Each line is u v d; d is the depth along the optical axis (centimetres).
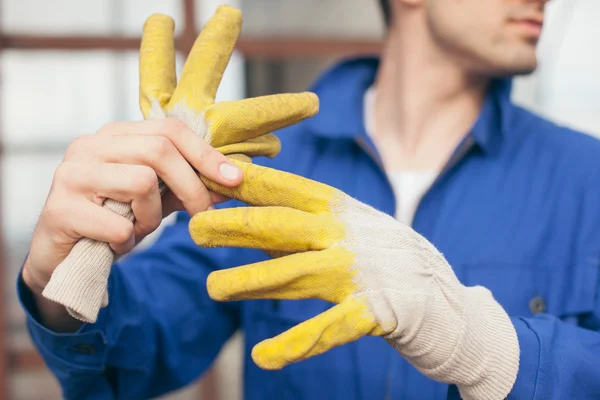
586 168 78
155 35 60
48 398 163
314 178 88
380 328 48
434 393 74
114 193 50
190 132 51
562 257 75
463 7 71
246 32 162
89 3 158
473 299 54
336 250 48
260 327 84
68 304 49
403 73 83
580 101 169
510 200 78
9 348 160
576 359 54
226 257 86
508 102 83
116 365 71
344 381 77
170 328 79
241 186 51
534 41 73
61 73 165
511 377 52
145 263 83
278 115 55
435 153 84
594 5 163
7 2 154
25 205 166
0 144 159
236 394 175
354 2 162
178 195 51
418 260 50
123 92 170
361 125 85
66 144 168
